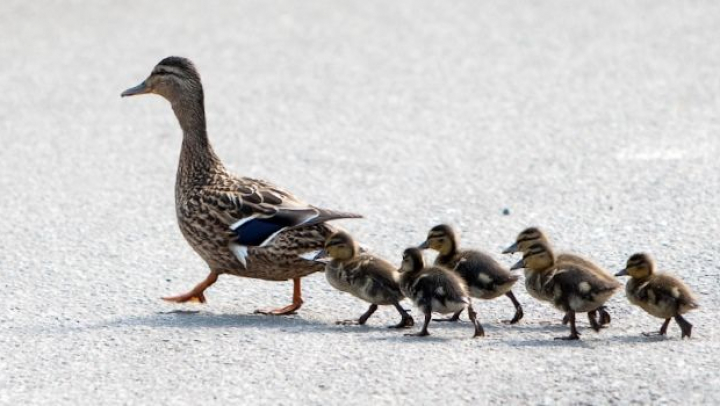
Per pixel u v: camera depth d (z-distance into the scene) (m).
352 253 10.76
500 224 14.09
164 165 17.17
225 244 11.15
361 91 21.50
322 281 12.14
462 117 19.61
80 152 17.81
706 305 10.95
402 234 13.88
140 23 26.58
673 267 12.14
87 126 19.28
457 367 9.13
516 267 10.63
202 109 11.93
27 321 10.79
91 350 9.88
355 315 11.05
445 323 10.68
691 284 11.56
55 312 11.09
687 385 8.61
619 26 26.48
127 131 19.06
